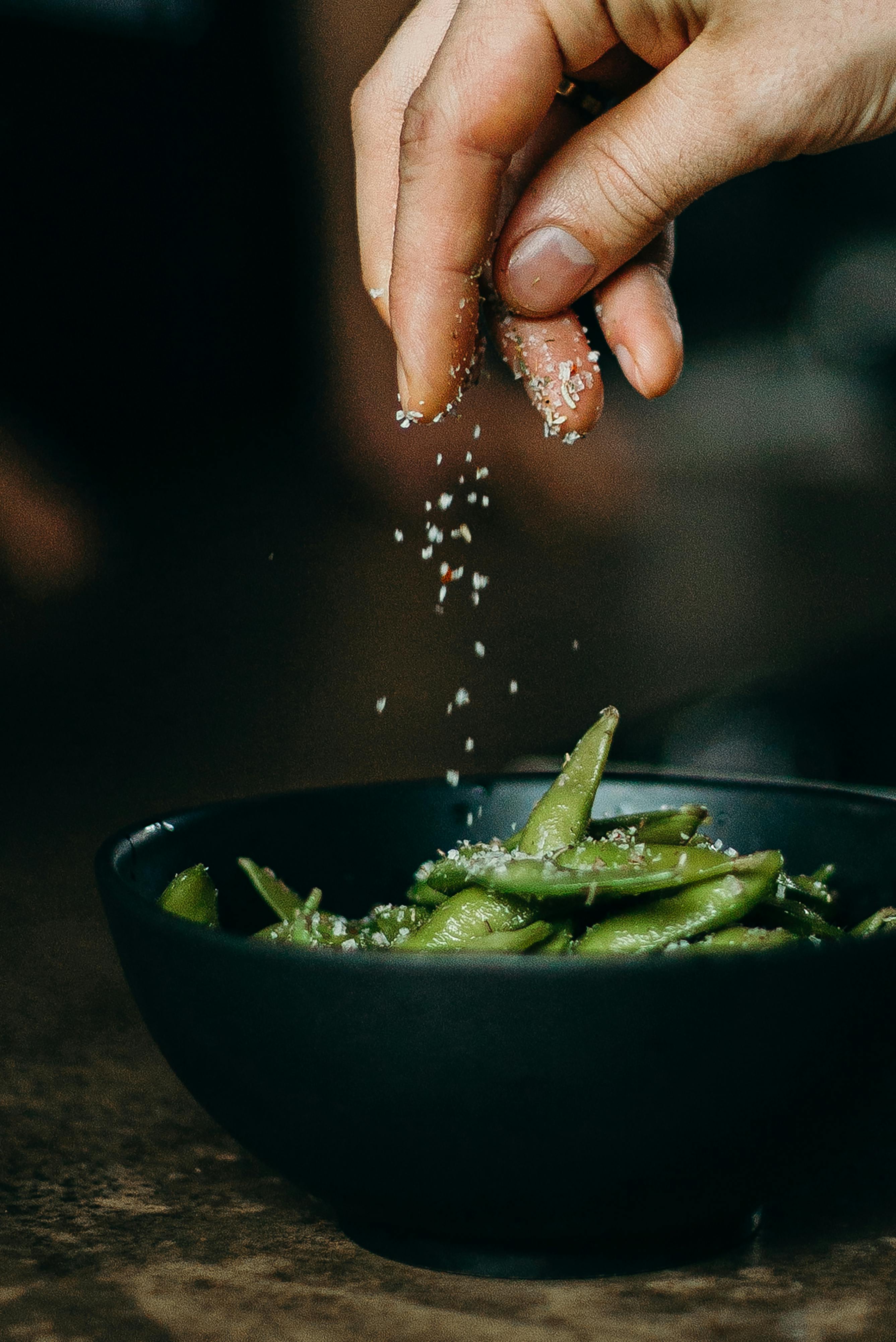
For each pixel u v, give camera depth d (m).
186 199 2.03
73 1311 0.35
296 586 1.39
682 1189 0.34
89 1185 0.39
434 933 0.37
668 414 2.09
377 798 0.42
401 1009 0.33
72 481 1.57
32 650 1.17
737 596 1.28
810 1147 0.34
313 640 1.19
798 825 0.41
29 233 1.94
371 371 1.92
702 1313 0.34
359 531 1.64
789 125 0.40
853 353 2.01
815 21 0.40
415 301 0.41
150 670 1.11
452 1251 0.36
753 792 0.41
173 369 2.07
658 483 1.81
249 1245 0.37
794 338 2.14
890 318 1.99
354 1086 0.33
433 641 1.18
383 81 0.46
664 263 0.44
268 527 1.64
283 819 0.41
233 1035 0.34
